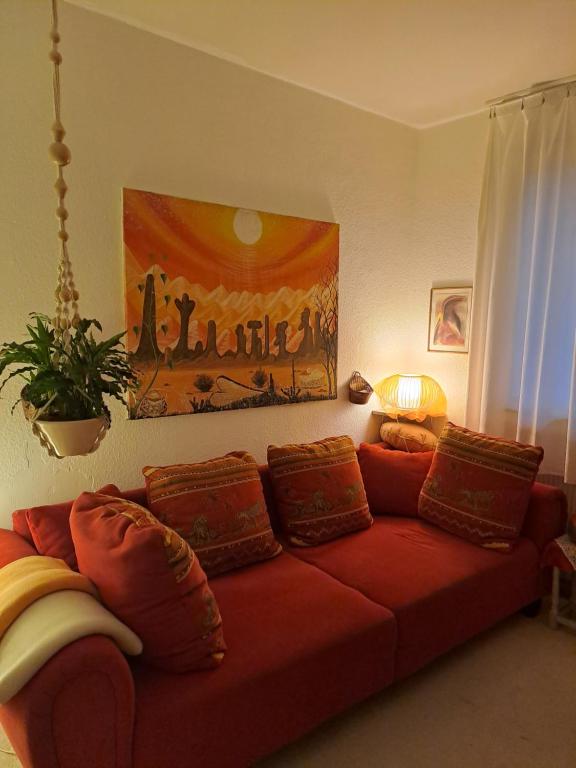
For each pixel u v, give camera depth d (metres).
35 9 1.96
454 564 2.26
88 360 1.41
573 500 2.84
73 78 2.07
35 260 2.06
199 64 2.39
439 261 3.34
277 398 2.82
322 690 1.72
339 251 3.04
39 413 1.34
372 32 2.24
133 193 2.24
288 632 1.75
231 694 1.51
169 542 1.50
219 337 2.56
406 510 2.79
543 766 1.74
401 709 1.99
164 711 1.40
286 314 2.81
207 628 1.55
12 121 1.96
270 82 2.64
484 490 2.50
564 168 2.67
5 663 1.26
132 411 2.33
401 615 1.95
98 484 2.29
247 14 2.12
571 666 2.23
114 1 2.04
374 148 3.14
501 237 2.91
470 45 2.34
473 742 1.83
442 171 3.28
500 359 2.97
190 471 2.21
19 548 1.81
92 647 1.28
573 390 2.67
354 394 3.14
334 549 2.40
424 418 3.23
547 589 2.59
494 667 2.23
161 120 2.31
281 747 1.68
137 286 2.29
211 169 2.49
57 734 1.24
